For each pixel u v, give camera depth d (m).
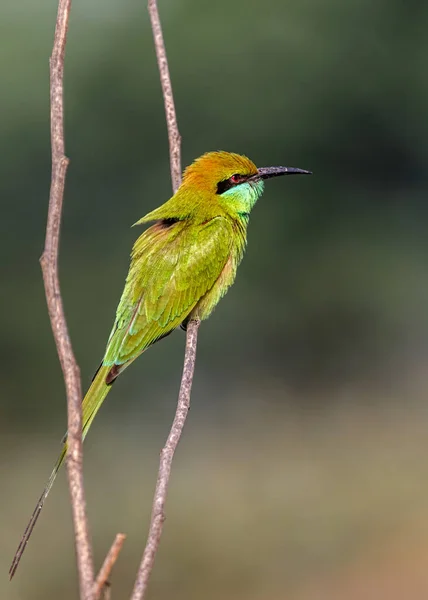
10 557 11.13
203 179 6.57
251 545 11.88
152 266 6.29
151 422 16.72
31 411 16.83
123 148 18.09
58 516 12.20
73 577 10.89
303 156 18.94
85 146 18.00
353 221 19.20
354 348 18.83
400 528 11.98
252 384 18.22
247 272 18.58
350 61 18.19
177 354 17.41
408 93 18.55
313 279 18.69
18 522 12.06
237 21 17.77
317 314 18.75
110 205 18.19
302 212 18.86
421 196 19.33
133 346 6.10
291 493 13.00
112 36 18.08
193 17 17.77
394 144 19.06
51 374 17.11
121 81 17.94
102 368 5.95
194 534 12.01
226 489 13.28
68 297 17.64
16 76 17.42
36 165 17.78
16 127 17.53
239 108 18.06
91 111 17.97
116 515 12.48
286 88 18.09
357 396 18.08
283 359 18.59
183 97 18.00
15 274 17.45
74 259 17.97
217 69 17.95
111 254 18.09
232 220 6.61
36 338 17.19
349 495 12.85
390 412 16.92
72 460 2.91
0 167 17.50
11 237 17.61
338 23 18.02
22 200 17.70
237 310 18.44
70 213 18.03
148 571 3.10
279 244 18.73
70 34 17.97
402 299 18.97
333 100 18.36
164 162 18.14
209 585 11.34
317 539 11.94
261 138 18.50
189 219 6.44
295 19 17.78
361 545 11.79
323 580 11.14
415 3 17.97
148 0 5.12
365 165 19.19
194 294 6.35
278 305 18.61
